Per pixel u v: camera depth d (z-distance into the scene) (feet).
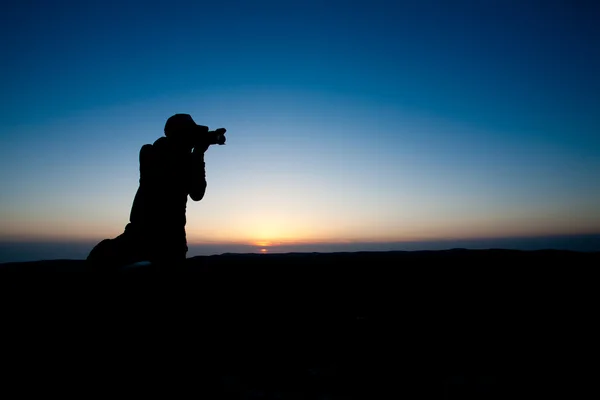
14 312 15.64
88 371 14.37
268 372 15.29
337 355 16.71
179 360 15.65
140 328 15.72
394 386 14.29
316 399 13.41
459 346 17.38
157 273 16.92
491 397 13.51
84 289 16.49
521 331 18.67
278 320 18.80
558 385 14.33
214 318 17.54
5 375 13.67
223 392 14.06
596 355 16.38
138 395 13.89
